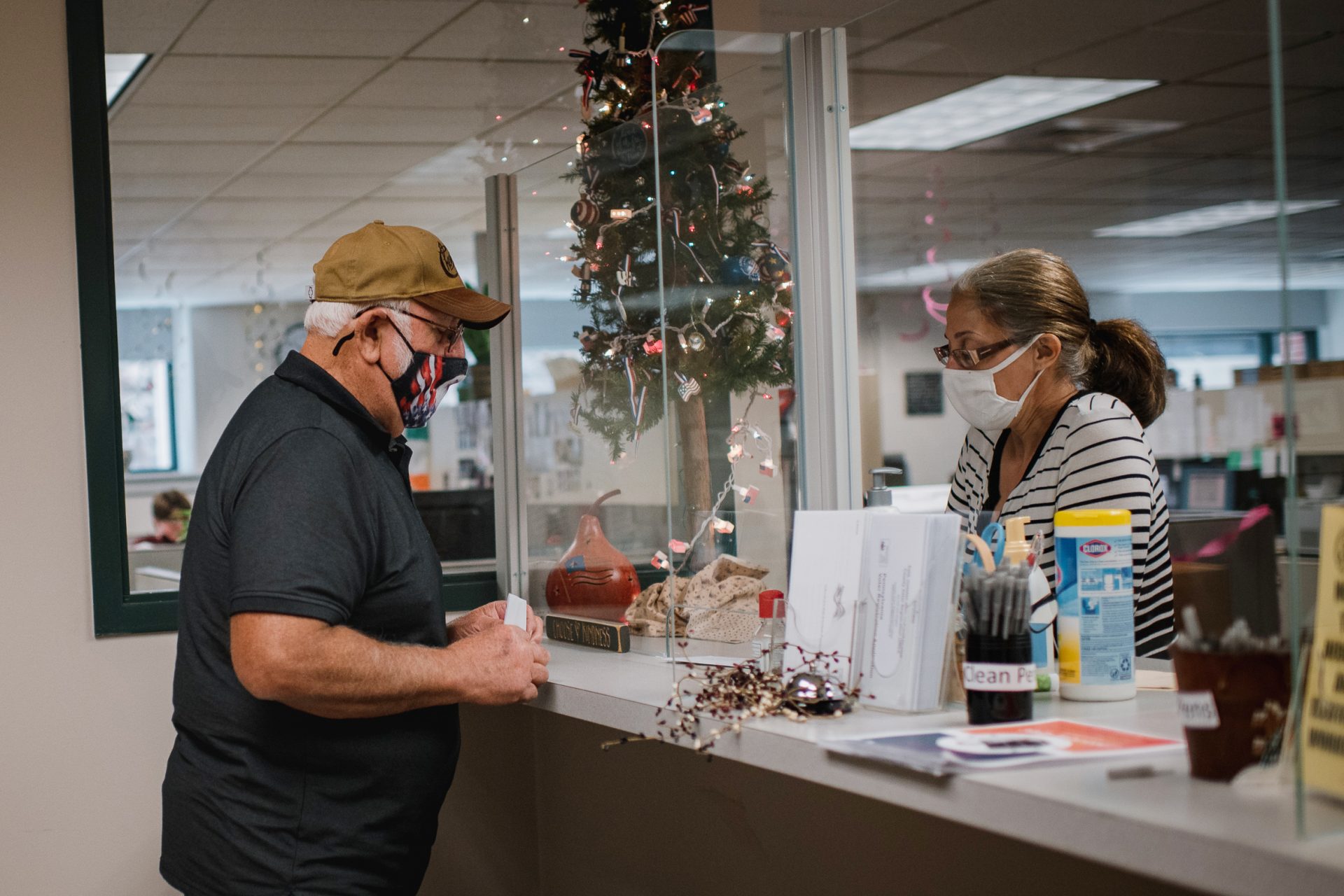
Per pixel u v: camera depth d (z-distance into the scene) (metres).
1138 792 0.90
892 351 10.75
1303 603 0.90
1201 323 12.04
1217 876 0.78
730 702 1.33
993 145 6.07
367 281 1.63
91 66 2.16
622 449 1.94
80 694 2.13
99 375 2.15
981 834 1.57
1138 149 6.47
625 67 2.23
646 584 1.95
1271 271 10.91
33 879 2.09
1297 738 0.81
